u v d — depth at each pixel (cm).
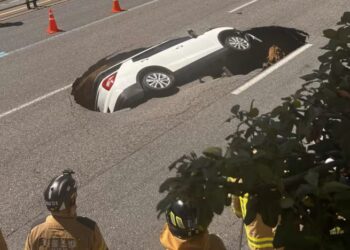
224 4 1471
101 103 936
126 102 901
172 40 1069
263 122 150
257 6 1391
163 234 311
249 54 1036
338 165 142
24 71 1202
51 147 813
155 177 684
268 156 135
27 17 1695
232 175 132
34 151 810
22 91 1076
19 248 588
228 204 134
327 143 153
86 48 1302
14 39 1466
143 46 1252
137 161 731
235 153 140
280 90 880
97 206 639
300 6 1312
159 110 870
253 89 900
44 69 1197
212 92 905
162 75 941
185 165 136
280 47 1118
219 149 136
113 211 625
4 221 640
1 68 1250
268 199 134
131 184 676
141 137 796
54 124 892
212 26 1306
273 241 133
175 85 942
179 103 881
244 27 1241
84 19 1570
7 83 1138
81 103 975
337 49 175
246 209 135
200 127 799
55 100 1003
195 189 131
